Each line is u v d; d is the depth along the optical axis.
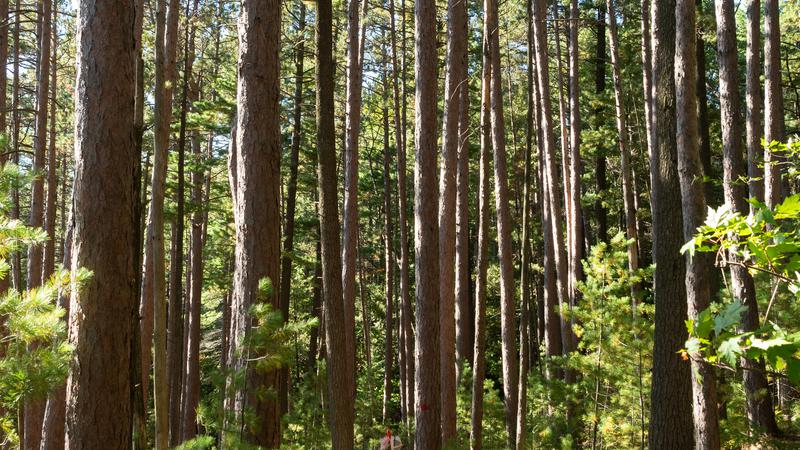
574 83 19.48
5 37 16.73
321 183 8.00
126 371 5.84
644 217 26.45
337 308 7.99
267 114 8.26
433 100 11.66
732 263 2.48
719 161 25.17
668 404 7.46
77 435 5.58
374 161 31.42
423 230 11.44
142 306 14.16
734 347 2.14
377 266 37.19
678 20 7.36
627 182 18.36
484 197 8.86
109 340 5.70
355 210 17.08
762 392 10.80
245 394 7.31
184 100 14.21
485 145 8.84
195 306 20.45
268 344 6.86
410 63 26.73
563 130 21.00
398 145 21.17
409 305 20.62
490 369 31.36
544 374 16.45
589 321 11.22
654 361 7.73
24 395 4.21
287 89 20.94
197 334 20.30
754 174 12.76
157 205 7.98
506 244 13.48
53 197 19.25
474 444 8.86
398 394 29.67
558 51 22.50
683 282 7.53
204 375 26.03
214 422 7.11
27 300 4.35
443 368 12.87
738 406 9.79
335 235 7.97
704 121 14.34
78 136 5.89
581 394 11.82
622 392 10.47
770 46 13.59
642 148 24.64
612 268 11.16
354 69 17.09
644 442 10.32
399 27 25.55
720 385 9.62
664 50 7.84
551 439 11.57
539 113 21.81
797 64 24.00
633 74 23.17
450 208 13.23
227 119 17.50
